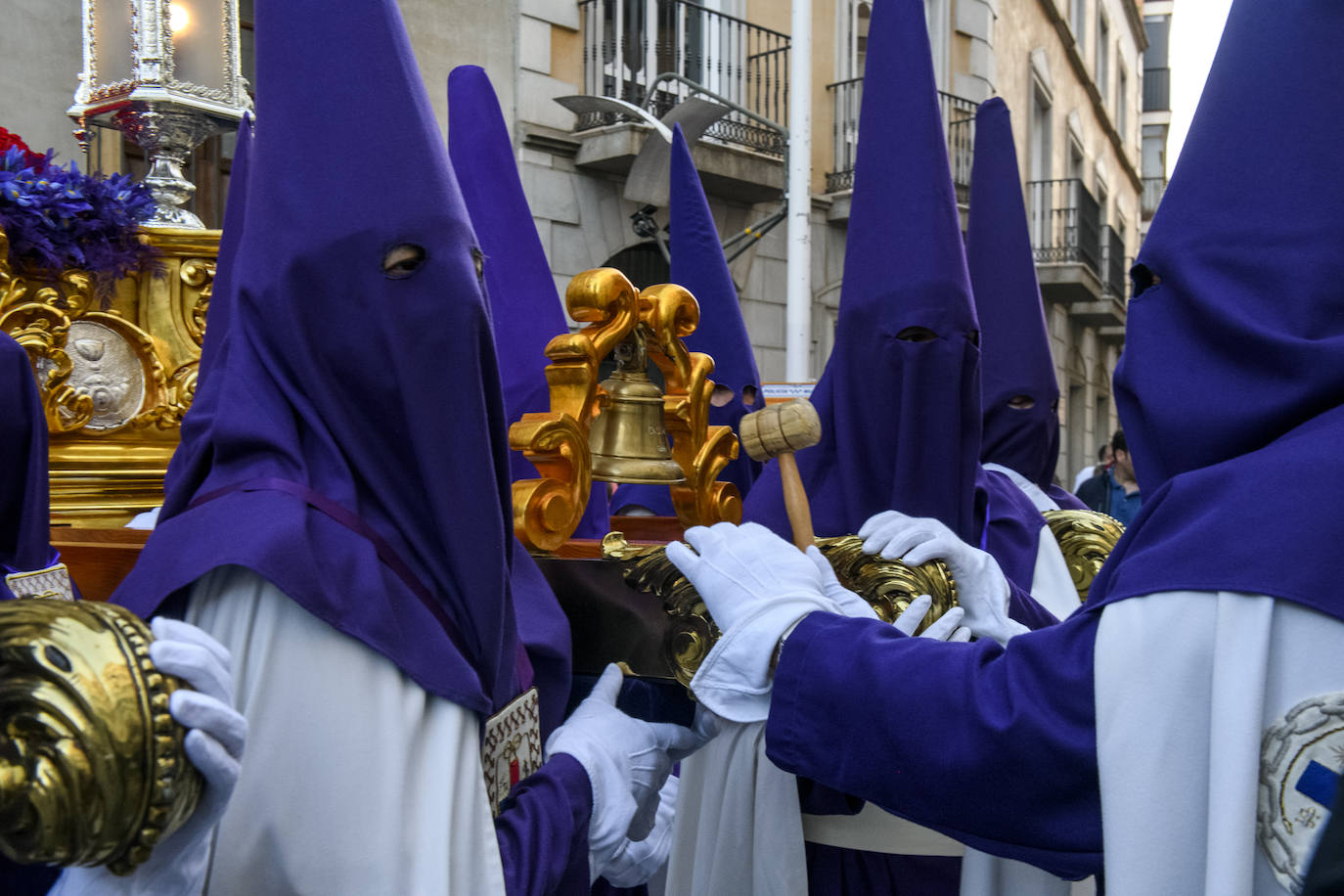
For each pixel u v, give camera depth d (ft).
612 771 3.99
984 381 7.98
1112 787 2.98
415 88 3.46
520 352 6.47
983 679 3.44
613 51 27.66
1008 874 5.13
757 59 31.50
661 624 4.51
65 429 6.34
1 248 5.97
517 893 3.33
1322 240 3.10
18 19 16.46
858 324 5.83
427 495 3.45
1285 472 2.95
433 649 3.29
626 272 29.25
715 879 5.12
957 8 37.24
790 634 3.97
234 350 3.41
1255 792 2.77
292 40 3.41
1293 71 3.21
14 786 2.15
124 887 2.46
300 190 3.35
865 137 5.97
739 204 31.27
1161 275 3.45
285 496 3.18
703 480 5.85
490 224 6.72
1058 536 7.38
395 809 3.02
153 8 7.46
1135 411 3.53
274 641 3.02
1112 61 67.87
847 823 5.23
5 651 2.20
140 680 2.23
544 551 4.83
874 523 5.25
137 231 6.58
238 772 2.39
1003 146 8.02
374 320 3.33
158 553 3.15
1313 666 2.81
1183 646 2.95
